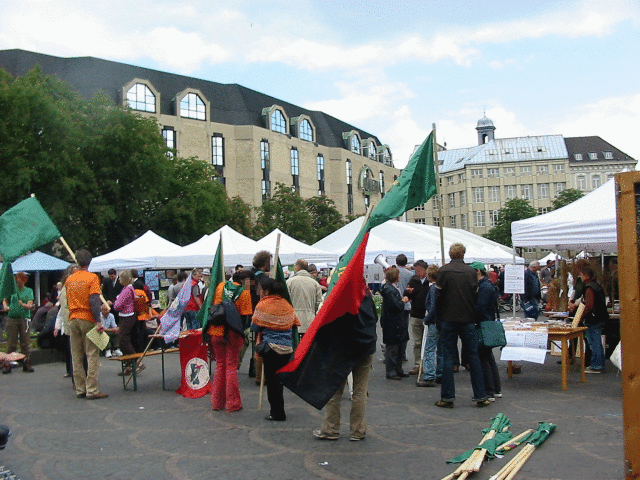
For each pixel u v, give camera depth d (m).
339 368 6.20
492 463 5.54
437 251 20.97
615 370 10.80
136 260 16.42
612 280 13.07
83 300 8.99
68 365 11.27
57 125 29.31
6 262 9.16
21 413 8.06
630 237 3.99
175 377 11.09
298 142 76.62
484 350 8.34
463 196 106.38
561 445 6.08
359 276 6.13
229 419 7.55
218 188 43.81
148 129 36.06
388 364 10.27
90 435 6.84
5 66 54.19
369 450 6.04
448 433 6.63
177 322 9.75
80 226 32.22
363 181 90.56
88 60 58.06
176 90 64.25
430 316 9.12
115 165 34.94
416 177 8.36
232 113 68.50
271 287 7.40
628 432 3.96
